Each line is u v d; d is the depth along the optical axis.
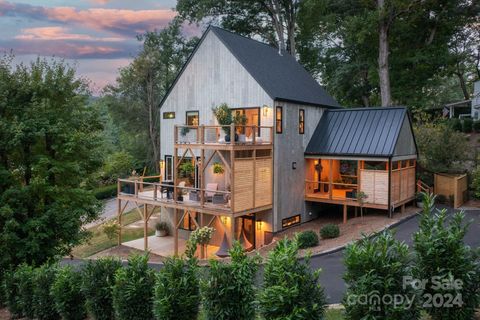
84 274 7.62
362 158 18.67
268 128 18.47
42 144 12.44
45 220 11.52
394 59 29.55
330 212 22.81
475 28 32.50
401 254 5.21
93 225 26.00
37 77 12.15
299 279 5.16
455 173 22.38
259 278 6.75
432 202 6.36
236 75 19.36
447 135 23.34
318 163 21.30
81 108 13.05
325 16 29.94
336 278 11.32
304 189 20.86
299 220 20.55
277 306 5.00
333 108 22.48
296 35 35.75
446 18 28.00
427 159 23.33
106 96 38.19
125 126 39.78
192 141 18.45
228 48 19.48
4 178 11.52
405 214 19.12
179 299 6.07
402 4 24.80
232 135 16.45
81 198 12.59
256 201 17.78
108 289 7.21
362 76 35.22
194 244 6.86
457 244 5.79
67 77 12.55
